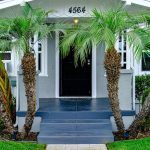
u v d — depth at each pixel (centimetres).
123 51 1416
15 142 1126
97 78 1534
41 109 1289
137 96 1429
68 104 1388
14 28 1108
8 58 1476
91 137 1141
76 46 1106
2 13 1377
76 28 1127
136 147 1066
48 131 1179
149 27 1141
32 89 1151
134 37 1063
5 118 1194
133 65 1414
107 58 1125
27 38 1132
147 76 1435
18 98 1271
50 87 1531
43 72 1526
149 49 1104
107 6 1378
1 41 1090
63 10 1378
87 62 1537
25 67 1140
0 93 1186
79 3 1376
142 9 1388
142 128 1221
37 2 1371
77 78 1547
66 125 1204
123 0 1352
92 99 1502
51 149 1080
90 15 1255
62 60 1539
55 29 1163
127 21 1107
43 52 1517
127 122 1256
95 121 1230
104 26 1075
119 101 1259
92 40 1062
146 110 1172
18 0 1345
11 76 1469
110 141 1138
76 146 1111
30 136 1201
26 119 1170
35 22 1112
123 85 1267
